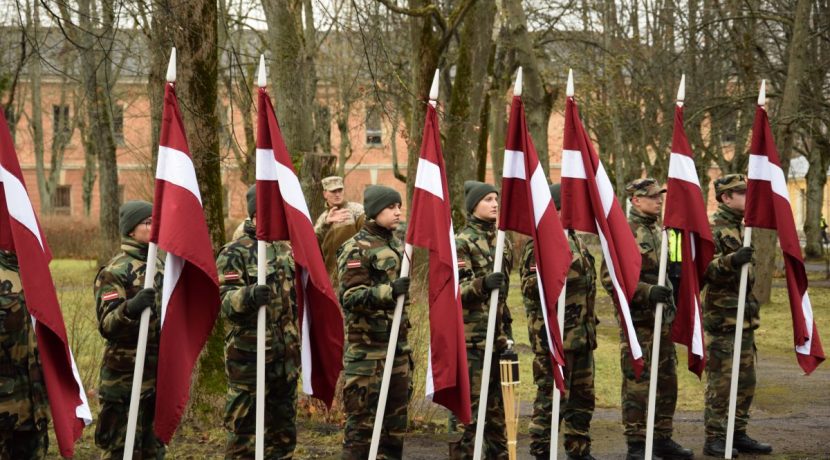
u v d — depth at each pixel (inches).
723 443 299.7
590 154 254.7
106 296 215.6
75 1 568.4
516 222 238.2
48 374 202.1
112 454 223.3
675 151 275.6
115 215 891.4
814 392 434.3
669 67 1007.0
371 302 234.8
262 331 210.4
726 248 306.0
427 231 229.1
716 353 301.1
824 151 1205.1
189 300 212.7
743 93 866.1
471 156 675.4
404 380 246.4
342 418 335.0
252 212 235.9
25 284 198.4
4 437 207.0
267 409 237.0
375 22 506.9
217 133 325.4
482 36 619.8
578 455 271.7
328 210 347.6
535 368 273.9
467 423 231.5
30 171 1817.2
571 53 1007.6
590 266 272.2
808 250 1366.9
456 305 230.5
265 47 708.0
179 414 207.9
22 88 1562.5
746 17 794.2
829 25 813.2
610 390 443.8
